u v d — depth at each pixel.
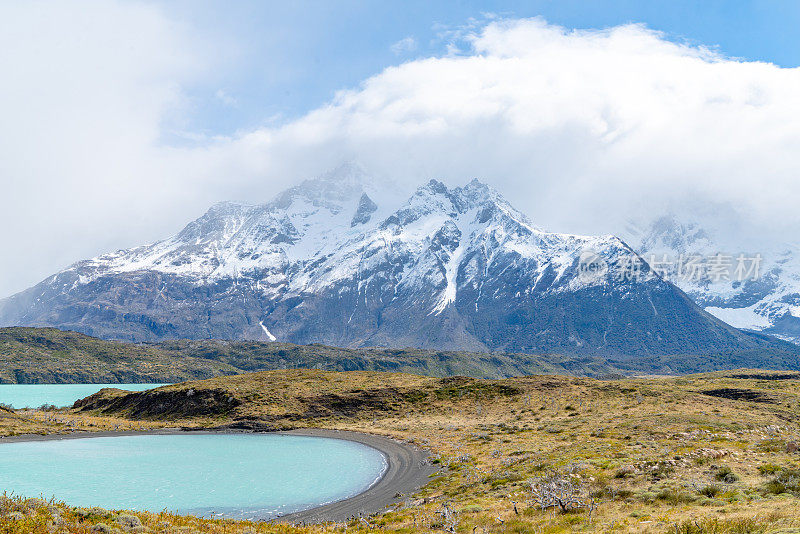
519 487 53.41
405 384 168.00
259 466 84.00
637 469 52.91
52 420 132.38
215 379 181.62
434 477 70.31
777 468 46.88
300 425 135.88
